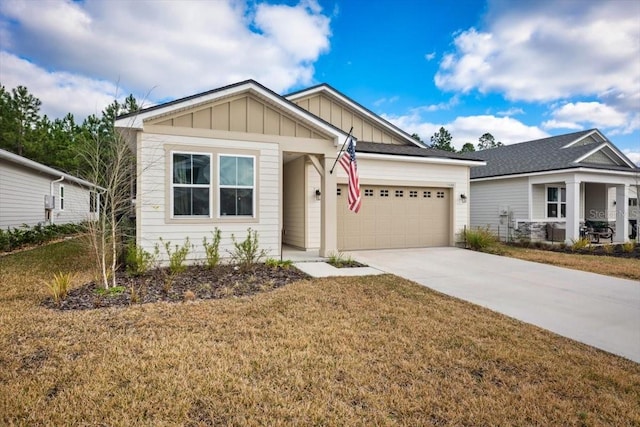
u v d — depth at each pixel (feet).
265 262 27.89
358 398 9.91
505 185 55.88
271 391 10.00
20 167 46.91
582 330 16.11
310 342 13.37
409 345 13.56
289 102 29.22
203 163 27.61
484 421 9.14
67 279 18.93
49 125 94.58
